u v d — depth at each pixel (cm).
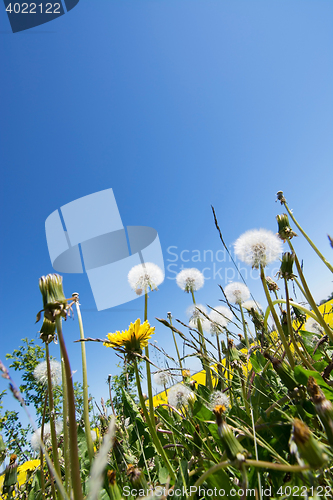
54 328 20
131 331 24
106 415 26
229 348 30
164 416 27
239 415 22
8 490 24
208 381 32
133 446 27
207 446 20
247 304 41
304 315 35
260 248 25
